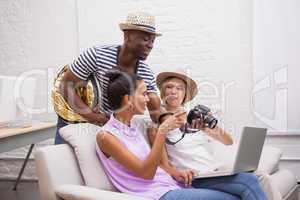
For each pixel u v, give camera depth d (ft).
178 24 11.60
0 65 12.84
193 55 11.56
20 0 12.62
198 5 11.43
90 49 6.83
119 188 5.61
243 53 11.18
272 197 5.89
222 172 5.52
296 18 10.64
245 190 5.47
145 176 5.29
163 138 5.35
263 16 10.82
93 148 6.09
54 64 12.45
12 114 8.99
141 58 6.73
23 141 8.50
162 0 11.66
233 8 11.17
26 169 12.76
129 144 5.69
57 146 6.06
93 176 5.82
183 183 5.82
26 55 12.66
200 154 6.25
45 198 5.67
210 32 11.39
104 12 11.96
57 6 12.33
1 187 11.82
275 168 8.04
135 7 11.80
